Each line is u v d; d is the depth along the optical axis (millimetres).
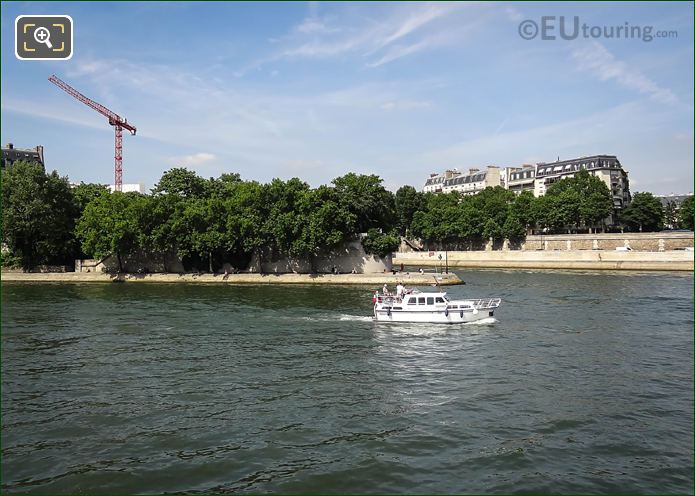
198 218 91375
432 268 120188
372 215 100500
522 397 24797
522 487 16594
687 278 81062
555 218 126688
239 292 72312
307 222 87812
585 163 155125
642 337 37938
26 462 18312
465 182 198250
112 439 20156
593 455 18828
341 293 70438
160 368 29984
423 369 29781
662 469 17828
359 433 20609
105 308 54281
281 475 17328
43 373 28938
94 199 101312
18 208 91125
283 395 25156
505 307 52750
